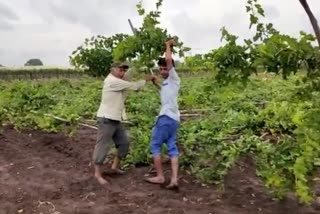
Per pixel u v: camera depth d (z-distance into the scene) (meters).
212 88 5.10
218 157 6.71
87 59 13.70
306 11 4.30
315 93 4.80
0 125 11.33
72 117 10.96
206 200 6.57
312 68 4.49
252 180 7.33
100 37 13.66
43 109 11.92
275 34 4.52
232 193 6.82
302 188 4.83
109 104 7.28
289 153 5.52
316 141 4.69
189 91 13.83
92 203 6.47
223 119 9.87
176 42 6.77
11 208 6.33
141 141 8.37
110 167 7.92
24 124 11.15
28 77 27.08
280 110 7.16
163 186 7.11
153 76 7.25
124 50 6.89
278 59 4.51
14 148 9.34
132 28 6.89
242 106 11.58
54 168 8.10
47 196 6.75
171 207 6.29
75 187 7.09
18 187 7.14
